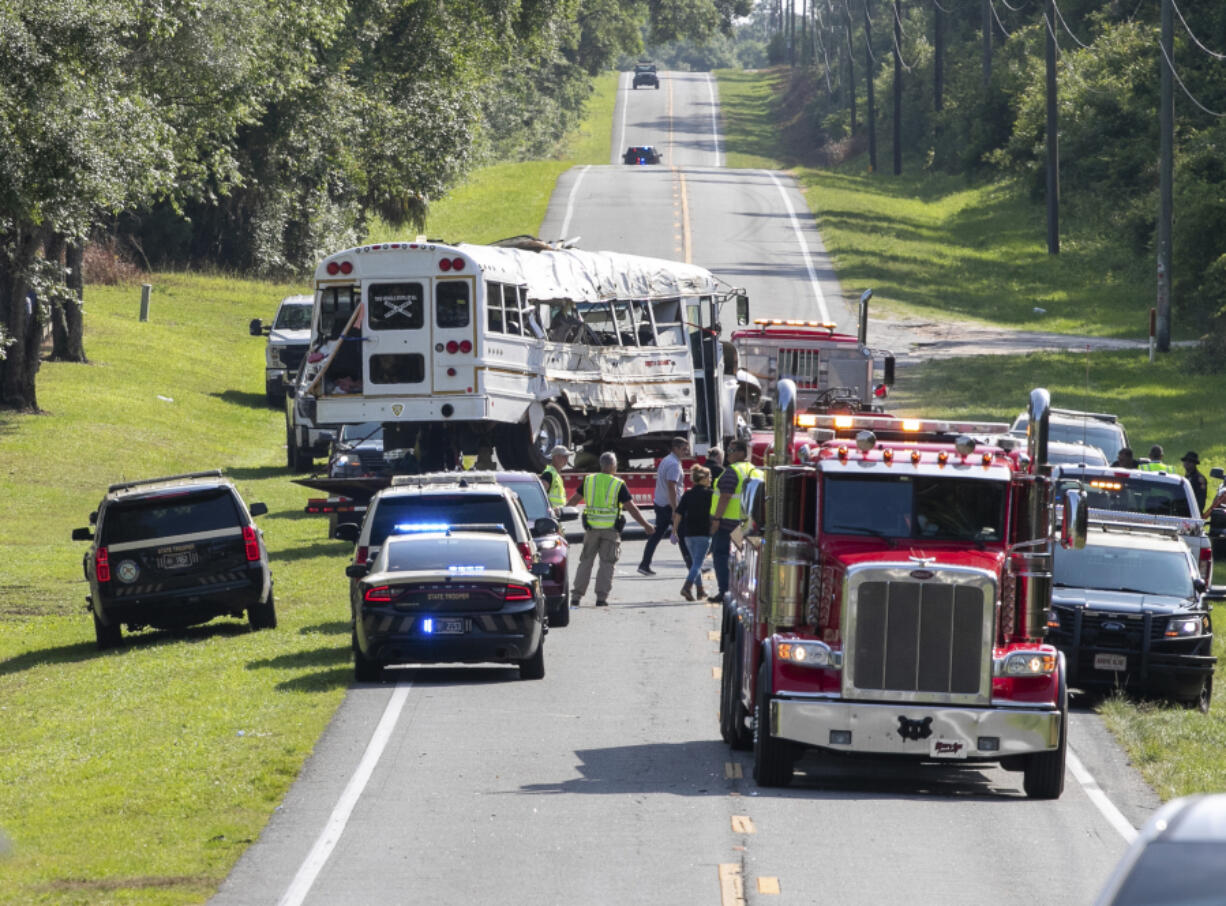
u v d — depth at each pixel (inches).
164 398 6609.3
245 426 6417.3
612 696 2465.6
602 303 4320.9
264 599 3139.8
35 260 5167.3
